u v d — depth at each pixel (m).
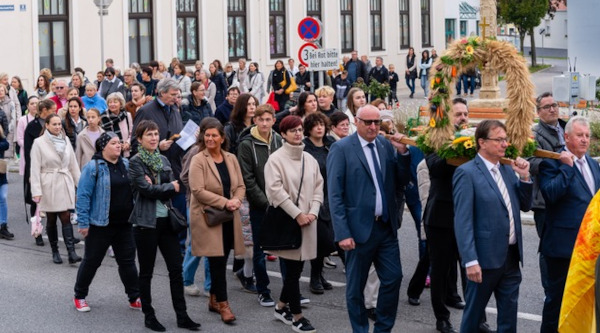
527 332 8.53
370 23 39.06
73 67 25.73
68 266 11.38
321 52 16.42
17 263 11.52
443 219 8.24
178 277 8.70
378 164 8.01
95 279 10.66
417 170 9.34
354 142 8.03
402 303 9.52
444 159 8.08
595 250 6.35
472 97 36.44
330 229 8.83
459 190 7.28
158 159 8.57
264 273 9.47
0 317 9.18
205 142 8.77
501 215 7.24
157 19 28.39
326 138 9.83
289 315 8.86
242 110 10.30
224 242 8.86
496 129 7.25
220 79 24.81
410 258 11.41
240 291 10.09
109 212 9.17
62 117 13.34
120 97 12.83
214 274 8.88
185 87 20.80
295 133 8.66
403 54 41.53
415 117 18.94
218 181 8.73
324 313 9.23
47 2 25.20
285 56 34.03
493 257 7.22
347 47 37.81
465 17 48.31
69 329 8.80
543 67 54.97
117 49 27.06
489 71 8.59
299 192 8.61
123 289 10.23
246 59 32.22
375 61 36.22
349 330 8.68
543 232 7.79
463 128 8.53
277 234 8.52
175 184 8.55
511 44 8.22
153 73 20.62
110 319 9.12
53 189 11.41
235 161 8.94
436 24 43.72
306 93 10.87
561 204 7.62
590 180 7.68
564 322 6.48
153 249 8.62
